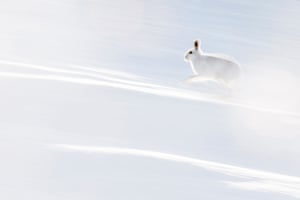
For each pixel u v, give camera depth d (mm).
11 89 20797
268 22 89188
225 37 66438
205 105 26516
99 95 23109
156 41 54406
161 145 17719
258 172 17016
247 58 53562
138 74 33312
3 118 16859
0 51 33500
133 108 22188
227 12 92875
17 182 11719
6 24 49250
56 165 13141
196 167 15219
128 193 12281
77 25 58969
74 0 79438
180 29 68062
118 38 53375
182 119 22531
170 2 94375
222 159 17922
